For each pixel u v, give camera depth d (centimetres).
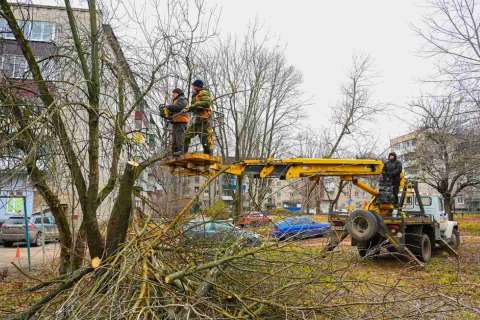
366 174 914
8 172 402
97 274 436
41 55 670
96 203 582
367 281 482
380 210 1023
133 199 568
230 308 435
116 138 618
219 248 503
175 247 499
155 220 541
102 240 579
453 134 1407
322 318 436
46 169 568
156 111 691
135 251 445
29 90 560
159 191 737
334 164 845
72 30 614
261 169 737
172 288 413
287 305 443
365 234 937
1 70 574
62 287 426
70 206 647
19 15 659
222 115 723
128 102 688
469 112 1118
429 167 2161
